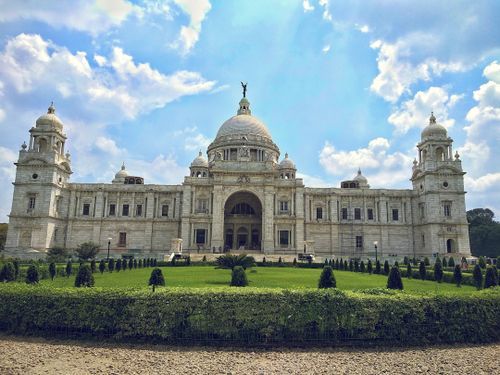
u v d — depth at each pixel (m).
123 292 20.89
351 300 20.42
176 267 67.25
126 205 104.94
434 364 17.34
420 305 20.89
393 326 20.31
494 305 21.73
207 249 96.81
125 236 102.88
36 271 31.22
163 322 20.00
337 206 106.12
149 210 103.50
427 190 99.00
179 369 16.33
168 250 101.94
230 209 111.75
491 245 137.75
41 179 95.44
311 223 104.56
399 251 104.38
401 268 64.31
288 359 17.84
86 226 102.38
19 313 21.22
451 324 20.88
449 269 63.59
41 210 93.94
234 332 19.88
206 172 125.50
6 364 16.62
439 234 96.38
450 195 98.44
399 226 105.31
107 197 104.75
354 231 105.12
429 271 52.47
